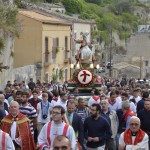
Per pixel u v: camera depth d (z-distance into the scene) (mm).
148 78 102938
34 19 51812
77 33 64188
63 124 12531
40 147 12500
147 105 17781
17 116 14383
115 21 124375
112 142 16953
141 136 13242
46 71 53188
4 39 36000
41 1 86062
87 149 16234
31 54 52188
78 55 28266
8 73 40969
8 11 33844
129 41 105562
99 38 100062
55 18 58156
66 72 58750
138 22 142375
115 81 50812
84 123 16203
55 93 22031
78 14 96250
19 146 14258
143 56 104688
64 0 96250
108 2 143875
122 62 101250
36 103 21109
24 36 52031
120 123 18141
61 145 8172
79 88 27453
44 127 12586
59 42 56406
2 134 12211
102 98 21547
